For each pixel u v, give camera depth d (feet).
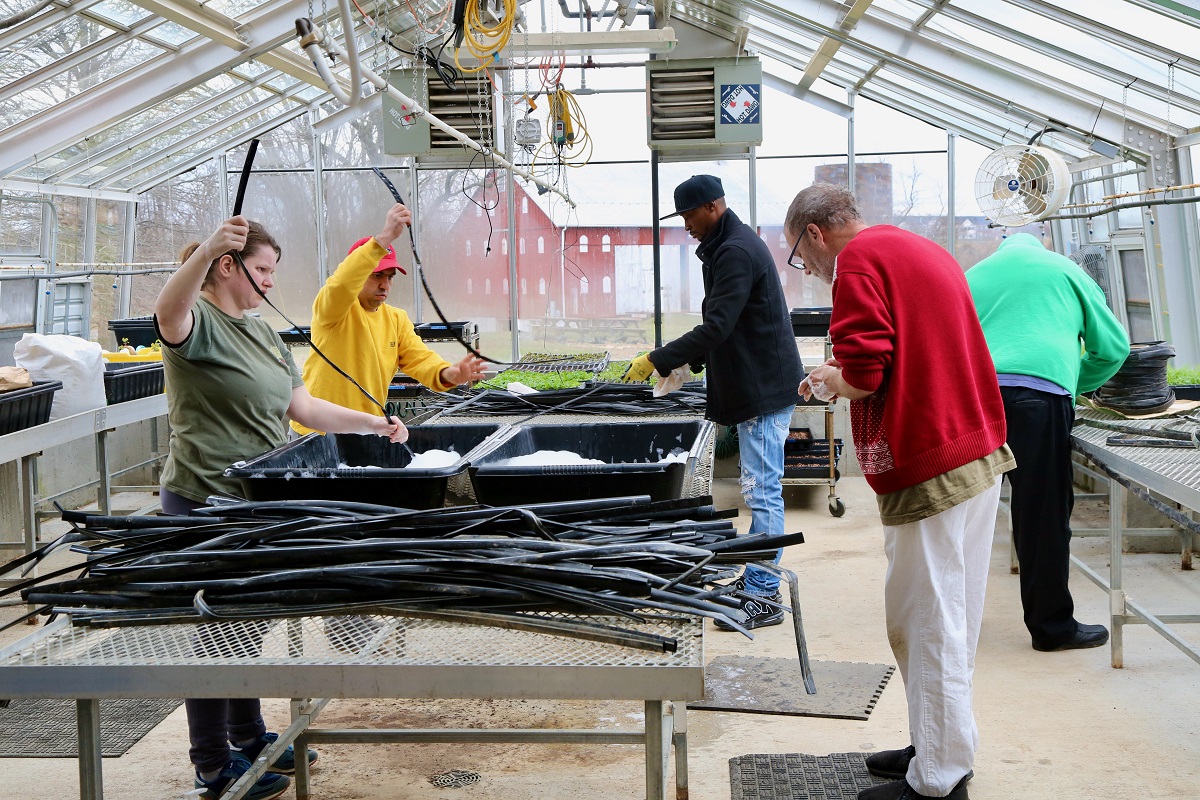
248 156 7.30
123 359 20.86
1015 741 10.13
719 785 9.39
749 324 13.51
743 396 13.55
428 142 26.05
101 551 7.18
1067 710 10.84
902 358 7.98
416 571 6.22
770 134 28.66
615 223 29.63
